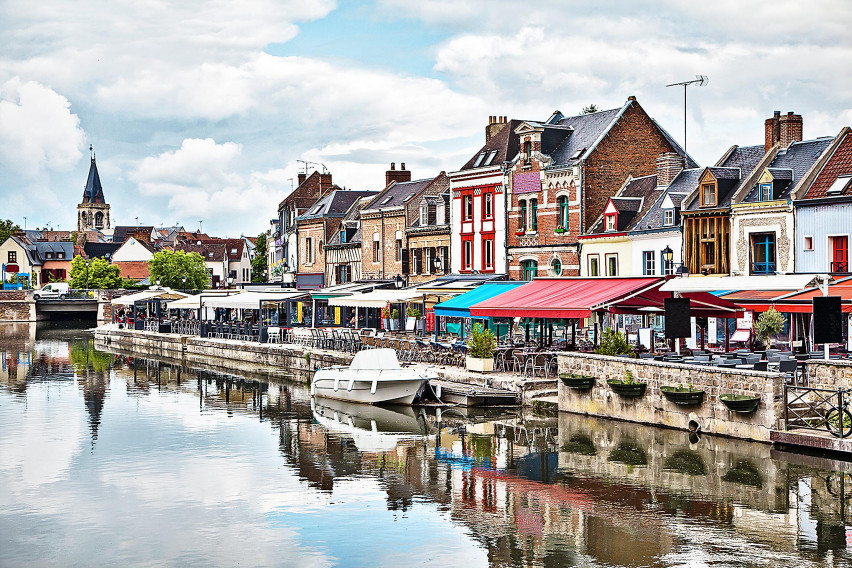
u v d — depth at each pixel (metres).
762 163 43.00
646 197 49.62
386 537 19.48
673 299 29.06
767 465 23.20
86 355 62.94
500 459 25.81
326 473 24.95
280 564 18.11
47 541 19.66
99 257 147.00
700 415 26.67
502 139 59.12
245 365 54.66
